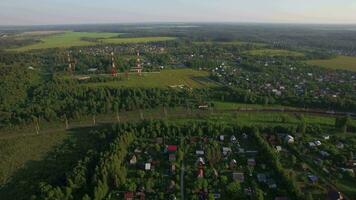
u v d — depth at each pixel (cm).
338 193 14062
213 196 14100
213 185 15025
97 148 19000
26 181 15912
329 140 19575
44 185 14875
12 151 19112
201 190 14675
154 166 16812
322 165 16612
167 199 14138
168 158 17550
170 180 15525
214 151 17675
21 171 16900
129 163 17088
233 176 15675
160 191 14725
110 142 19075
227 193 14525
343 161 16825
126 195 14300
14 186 15562
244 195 14388
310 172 16175
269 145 18825
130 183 15075
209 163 16912
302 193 13888
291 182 14538
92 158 17238
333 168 16350
